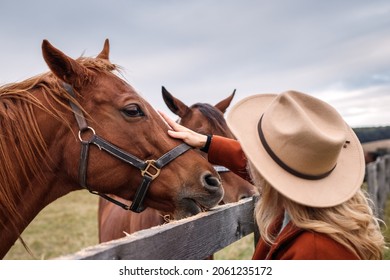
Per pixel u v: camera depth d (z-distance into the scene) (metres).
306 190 1.47
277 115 1.56
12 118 2.42
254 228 2.85
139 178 2.53
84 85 2.53
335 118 1.59
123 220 3.61
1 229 2.42
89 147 2.49
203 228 1.98
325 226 1.46
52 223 10.48
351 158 1.69
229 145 2.43
